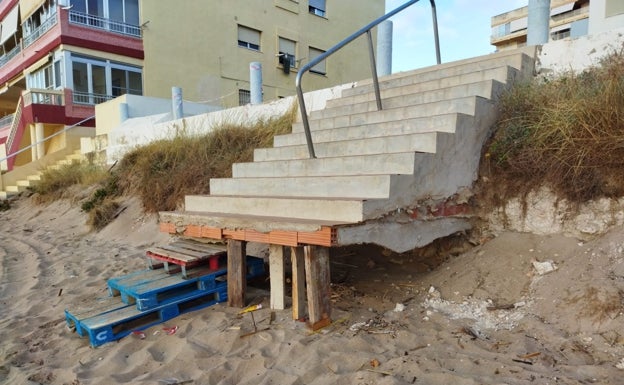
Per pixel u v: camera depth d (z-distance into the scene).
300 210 3.78
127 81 16.56
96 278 5.49
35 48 17.50
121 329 3.71
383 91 5.87
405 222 3.73
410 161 3.76
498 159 4.44
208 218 4.17
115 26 16.16
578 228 3.85
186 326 3.70
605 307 3.02
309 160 4.62
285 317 3.71
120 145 11.60
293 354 3.09
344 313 3.73
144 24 16.56
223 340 3.39
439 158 4.02
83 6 15.55
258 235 3.71
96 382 2.93
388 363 2.84
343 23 23.38
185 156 8.69
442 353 2.97
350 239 3.26
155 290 3.80
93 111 16.11
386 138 4.36
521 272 3.84
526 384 2.49
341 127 5.20
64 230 9.33
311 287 3.39
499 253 4.12
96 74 16.03
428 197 3.95
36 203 12.28
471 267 4.11
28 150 17.33
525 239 4.15
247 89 19.59
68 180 12.05
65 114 15.51
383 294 4.12
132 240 7.72
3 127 20.78
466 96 4.77
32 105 15.01
